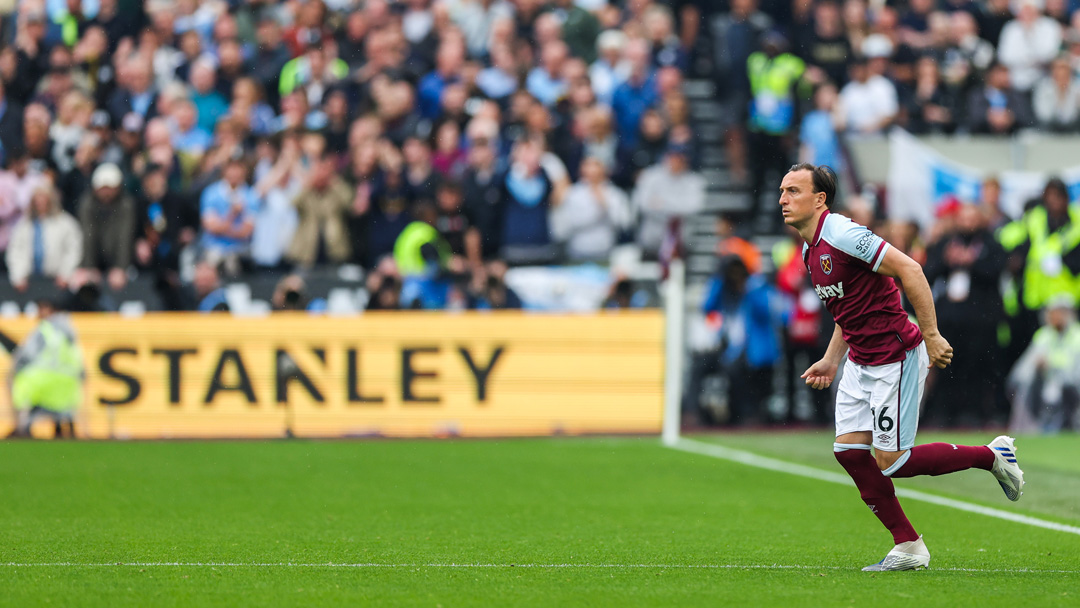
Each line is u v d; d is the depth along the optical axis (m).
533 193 47.94
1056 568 17.23
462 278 43.81
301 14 52.75
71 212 48.69
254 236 46.75
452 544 19.69
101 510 24.02
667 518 23.19
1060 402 42.50
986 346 43.41
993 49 53.97
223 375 39.12
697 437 40.28
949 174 47.56
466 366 39.56
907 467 16.38
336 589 15.30
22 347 38.94
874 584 15.62
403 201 47.16
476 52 54.00
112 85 51.09
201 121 50.69
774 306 44.12
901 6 54.44
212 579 16.06
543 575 16.47
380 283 41.66
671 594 14.90
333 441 38.47
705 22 54.97
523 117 50.00
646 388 39.78
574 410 39.66
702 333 44.38
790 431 42.44
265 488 27.61
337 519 22.86
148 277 42.59
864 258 15.84
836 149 50.41
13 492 26.73
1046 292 43.59
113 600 14.54
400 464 32.44
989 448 16.66
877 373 16.28
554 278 46.56
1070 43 54.12
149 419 38.97
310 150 47.16
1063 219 44.19
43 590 15.20
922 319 15.66
